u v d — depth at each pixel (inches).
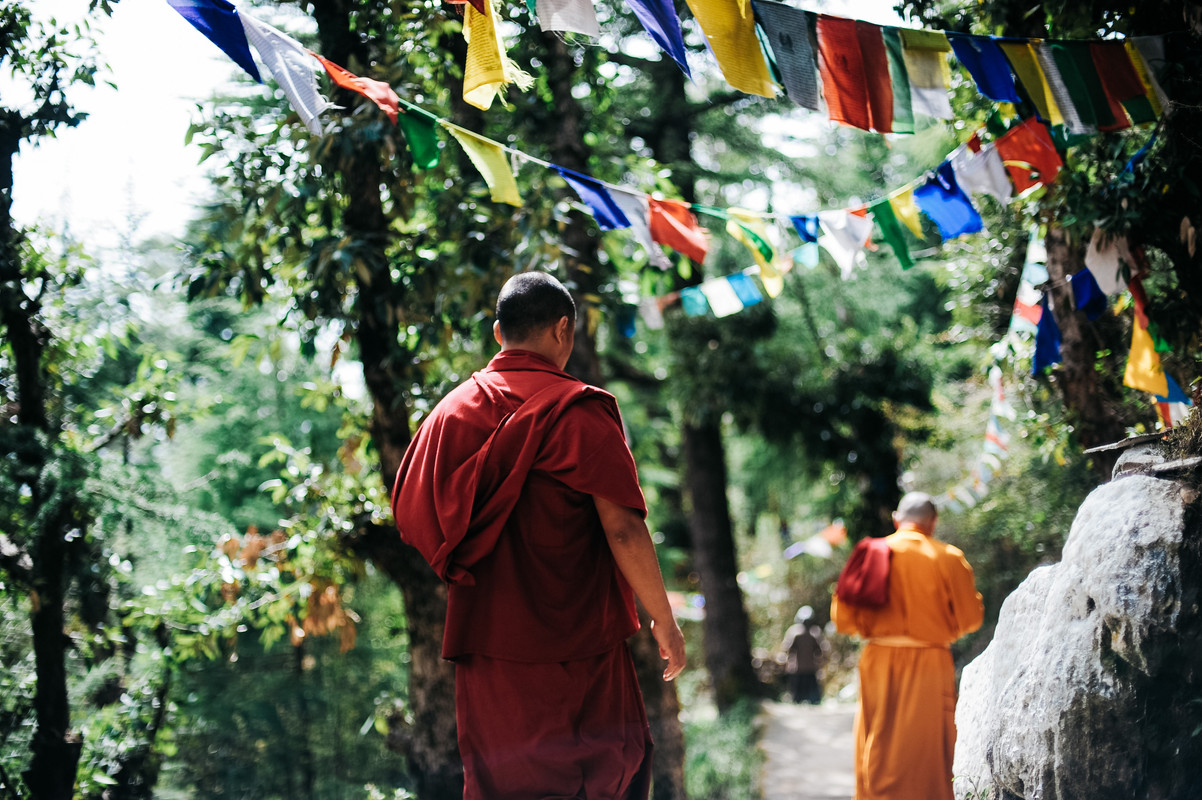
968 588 216.2
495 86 123.6
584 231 279.1
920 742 211.5
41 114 167.6
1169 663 114.3
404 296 211.3
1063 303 223.0
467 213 221.3
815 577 772.0
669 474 695.1
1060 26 184.2
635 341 536.4
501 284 217.6
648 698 282.4
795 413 512.4
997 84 163.5
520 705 90.1
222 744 273.7
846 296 561.9
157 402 207.2
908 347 519.2
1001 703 147.1
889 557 217.6
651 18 132.9
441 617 214.7
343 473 243.6
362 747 299.9
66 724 169.2
